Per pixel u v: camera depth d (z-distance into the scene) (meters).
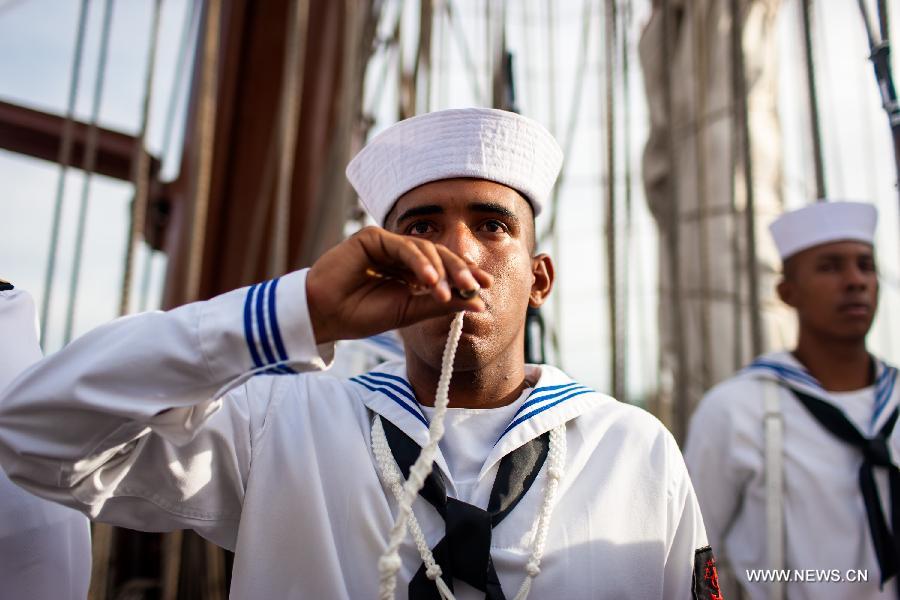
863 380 2.27
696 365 3.27
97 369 0.98
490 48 2.68
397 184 1.26
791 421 2.19
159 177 3.33
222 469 1.25
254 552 1.20
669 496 1.29
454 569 1.13
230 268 3.54
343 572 1.18
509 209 1.22
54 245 2.23
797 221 2.35
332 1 3.68
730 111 3.18
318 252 2.81
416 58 2.66
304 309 0.98
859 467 2.09
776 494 2.10
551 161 1.32
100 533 1.86
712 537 2.24
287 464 1.24
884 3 1.46
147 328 1.01
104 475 1.07
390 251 0.96
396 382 1.33
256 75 3.65
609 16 2.58
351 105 2.81
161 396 1.00
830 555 2.03
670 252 2.58
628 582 1.19
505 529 1.17
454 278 0.96
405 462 1.22
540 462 1.24
